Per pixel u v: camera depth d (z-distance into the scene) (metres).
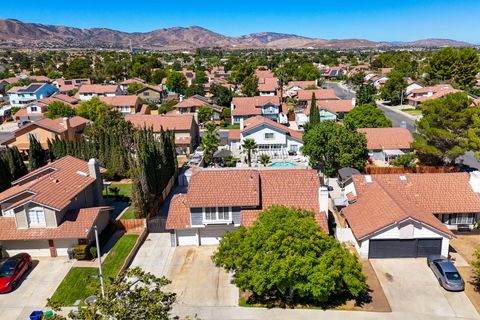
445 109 51.84
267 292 30.12
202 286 31.28
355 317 27.25
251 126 66.38
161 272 33.31
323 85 158.62
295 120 96.94
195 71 185.62
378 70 179.12
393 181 41.00
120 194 50.50
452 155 51.78
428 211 37.62
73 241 35.72
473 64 123.38
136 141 53.69
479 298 28.88
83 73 169.12
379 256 34.00
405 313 27.53
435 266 31.34
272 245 26.66
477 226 38.00
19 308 28.97
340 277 27.06
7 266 32.09
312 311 28.02
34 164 55.91
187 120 74.06
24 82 145.88
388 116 96.81
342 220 41.06
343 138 51.56
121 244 37.78
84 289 30.92
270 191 37.78
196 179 37.62
